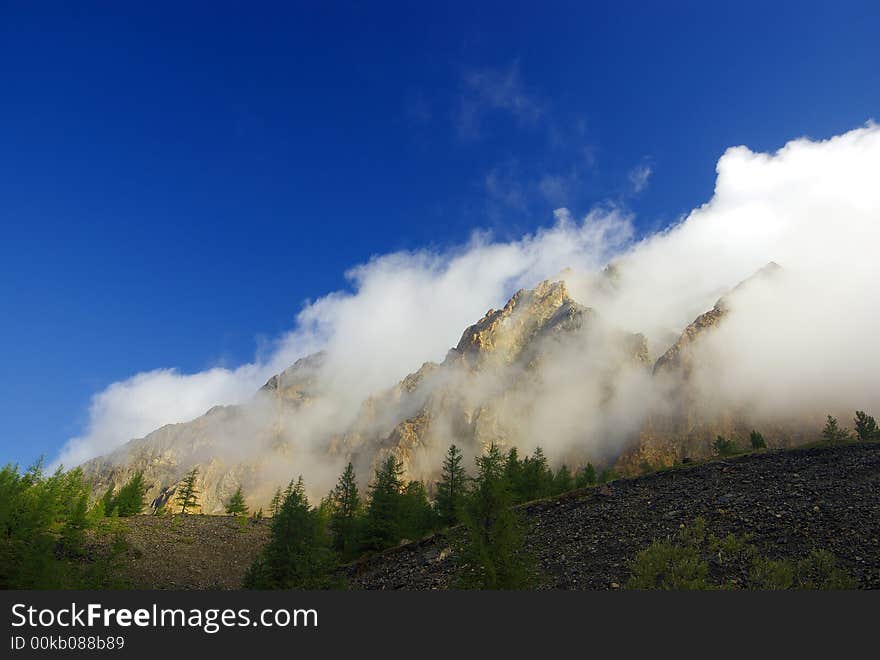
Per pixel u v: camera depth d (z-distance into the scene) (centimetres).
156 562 4606
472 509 2200
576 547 2964
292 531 3819
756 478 3619
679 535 2719
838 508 2612
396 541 4956
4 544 3459
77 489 5291
